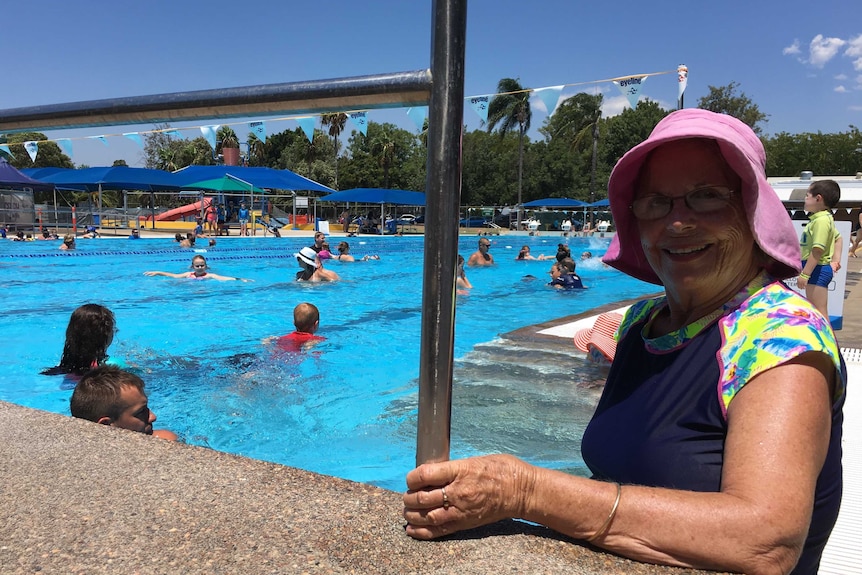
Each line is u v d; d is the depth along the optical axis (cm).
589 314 807
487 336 689
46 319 812
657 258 139
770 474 95
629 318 159
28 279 1212
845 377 110
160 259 1677
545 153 5512
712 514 95
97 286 1127
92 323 512
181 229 3122
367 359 609
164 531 111
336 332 745
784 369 104
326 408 462
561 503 102
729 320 121
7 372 549
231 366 578
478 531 110
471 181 5656
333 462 366
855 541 230
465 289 1182
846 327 715
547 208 5284
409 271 1487
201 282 1205
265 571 99
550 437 379
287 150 6256
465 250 2406
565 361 554
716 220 126
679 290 132
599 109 5097
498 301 1034
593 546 104
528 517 105
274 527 112
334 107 125
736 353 113
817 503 113
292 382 530
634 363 142
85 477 133
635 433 127
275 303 967
